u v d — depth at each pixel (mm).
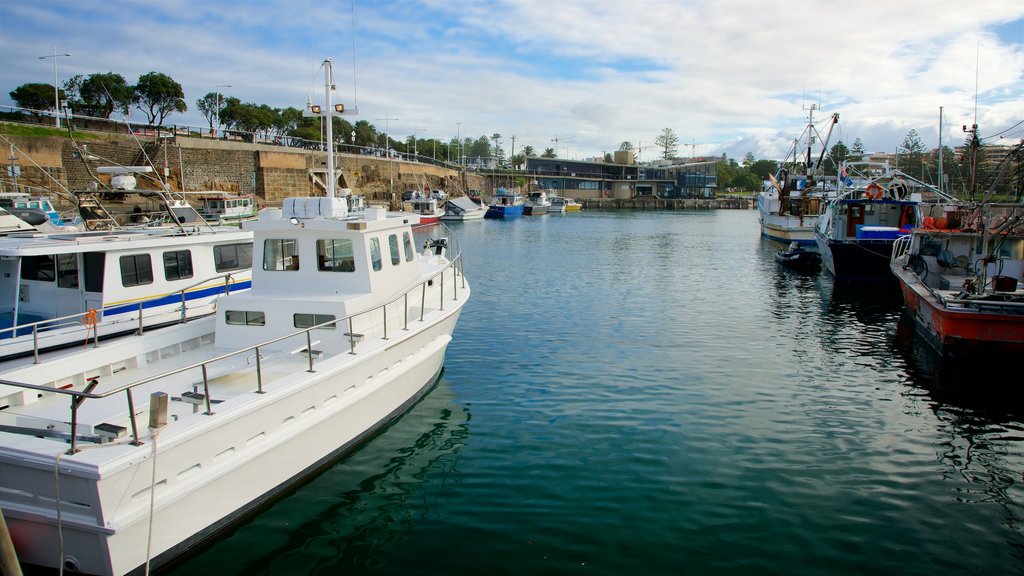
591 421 11375
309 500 8562
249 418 7574
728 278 30109
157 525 6676
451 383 13484
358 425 9930
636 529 7852
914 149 85188
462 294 14359
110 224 18531
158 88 46438
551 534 7758
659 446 10305
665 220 84812
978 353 14633
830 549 7473
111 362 9430
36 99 40156
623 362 15188
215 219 27984
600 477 9234
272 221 10656
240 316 10570
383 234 11320
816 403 12375
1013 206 16703
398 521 8078
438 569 7098
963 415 11773
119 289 13117
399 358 10797
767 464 9680
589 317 20719
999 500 8664
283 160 52062
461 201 76000
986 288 16000
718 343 17172
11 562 4781
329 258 10711
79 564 6348
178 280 14328
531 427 11094
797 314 21344
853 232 29109
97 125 42500
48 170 34469
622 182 130000
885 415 11766
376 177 69625
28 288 13297
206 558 7293
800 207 44125
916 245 20094
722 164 176750
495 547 7500
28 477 6184
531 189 113312
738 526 7938
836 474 9375
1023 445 10484
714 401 12453
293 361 9977
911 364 15102
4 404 8141
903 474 9406
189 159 44531
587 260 37656
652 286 27547
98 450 6160
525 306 22641
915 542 7633
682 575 6945
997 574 7039
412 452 10031
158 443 6430
